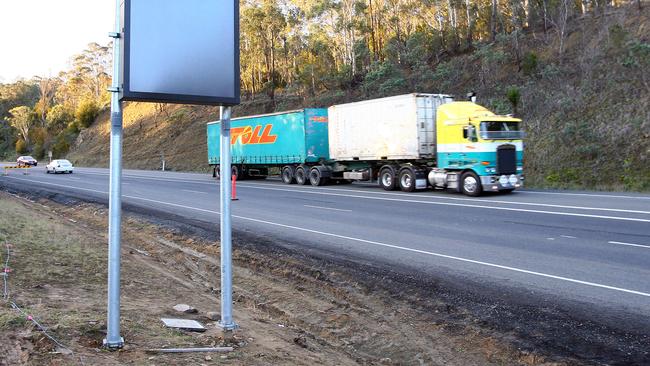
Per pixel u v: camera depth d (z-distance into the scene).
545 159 25.62
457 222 13.20
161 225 14.04
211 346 4.78
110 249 4.43
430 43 43.28
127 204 18.62
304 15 53.81
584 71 29.73
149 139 62.75
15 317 4.87
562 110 27.88
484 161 19.03
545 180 23.97
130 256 9.62
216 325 5.62
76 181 31.36
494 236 11.15
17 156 98.81
